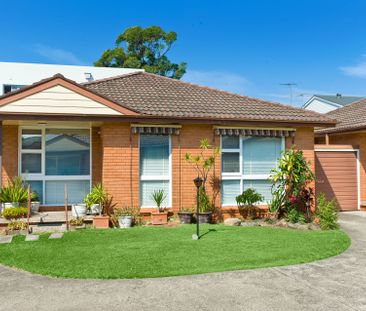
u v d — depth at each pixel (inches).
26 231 432.5
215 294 249.6
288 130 548.7
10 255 337.1
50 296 247.1
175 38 1784.0
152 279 277.9
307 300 240.2
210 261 319.6
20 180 498.3
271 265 309.7
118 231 438.0
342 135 722.8
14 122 497.7
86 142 544.1
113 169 494.6
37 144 530.3
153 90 586.2
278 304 234.1
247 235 420.2
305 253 346.9
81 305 233.1
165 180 515.8
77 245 371.6
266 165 551.8
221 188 531.5
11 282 273.4
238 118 519.2
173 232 432.8
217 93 613.3
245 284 267.3
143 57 1797.5
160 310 225.9
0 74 1035.3
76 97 478.9
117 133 496.7
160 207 506.6
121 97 538.0
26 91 466.0
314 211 526.6
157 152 514.9
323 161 666.8
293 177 516.7
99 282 272.4
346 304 234.2
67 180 537.0
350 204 673.0
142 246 366.9
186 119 502.0
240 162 540.7
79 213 485.1
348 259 332.5
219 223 511.5
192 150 520.7
